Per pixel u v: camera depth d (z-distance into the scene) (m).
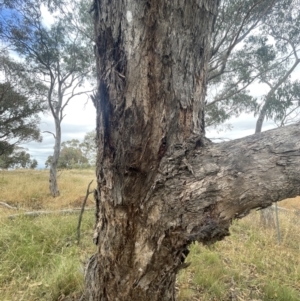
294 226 5.68
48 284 2.61
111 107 1.30
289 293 2.74
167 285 1.54
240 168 1.11
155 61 1.24
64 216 5.50
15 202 8.02
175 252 1.33
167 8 1.20
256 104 6.58
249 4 4.57
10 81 12.18
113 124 1.30
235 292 2.77
